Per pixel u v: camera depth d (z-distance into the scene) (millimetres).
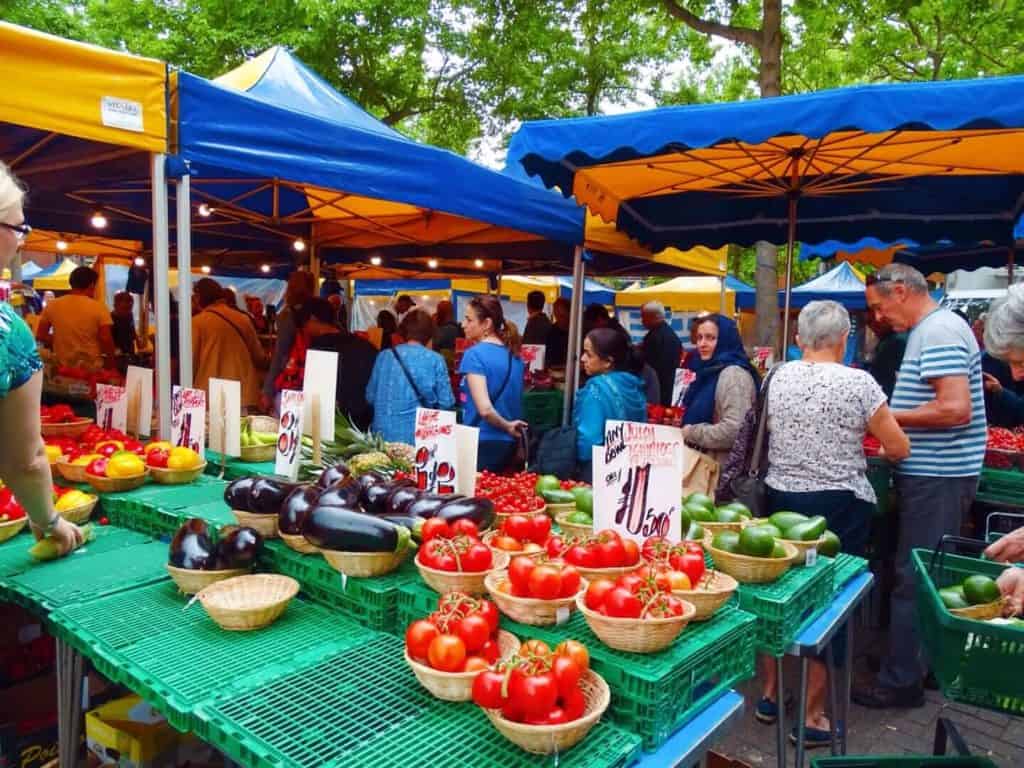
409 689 1712
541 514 2498
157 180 3471
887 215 6074
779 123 3549
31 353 2076
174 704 1633
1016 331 2309
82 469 3150
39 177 5285
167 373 3768
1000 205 5574
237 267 12562
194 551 2238
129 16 12500
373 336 9680
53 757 2826
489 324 5020
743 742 3609
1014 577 2354
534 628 1858
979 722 3799
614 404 4348
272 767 1400
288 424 3172
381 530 2084
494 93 15109
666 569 2020
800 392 3291
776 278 9367
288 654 1889
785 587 2320
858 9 9492
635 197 6398
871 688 3980
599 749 1493
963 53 11422
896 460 3324
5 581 2369
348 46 13625
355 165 4348
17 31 2898
